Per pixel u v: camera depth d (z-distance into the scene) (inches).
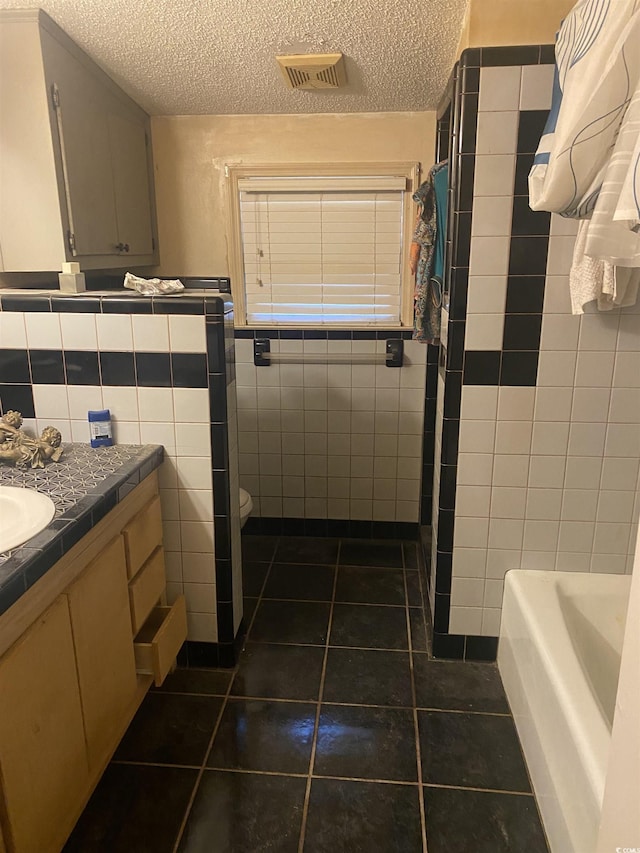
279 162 112.7
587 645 76.4
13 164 74.5
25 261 77.6
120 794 65.6
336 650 90.4
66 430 78.2
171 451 78.2
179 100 102.6
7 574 45.0
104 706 62.9
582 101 47.8
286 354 119.5
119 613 66.0
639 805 33.4
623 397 77.4
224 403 76.2
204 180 114.8
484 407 79.2
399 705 79.1
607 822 38.1
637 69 45.5
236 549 87.0
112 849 59.6
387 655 89.3
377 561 117.7
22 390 77.2
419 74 89.6
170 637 77.0
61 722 54.0
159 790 66.1
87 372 76.1
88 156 84.1
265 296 119.5
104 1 66.6
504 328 76.4
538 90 69.2
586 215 53.9
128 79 92.2
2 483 63.6
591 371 76.9
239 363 120.8
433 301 96.8
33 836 49.6
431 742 72.9
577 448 79.6
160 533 78.8
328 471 125.1
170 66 86.7
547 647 66.5
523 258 74.0
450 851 59.4
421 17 70.9
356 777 67.9
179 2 66.8
